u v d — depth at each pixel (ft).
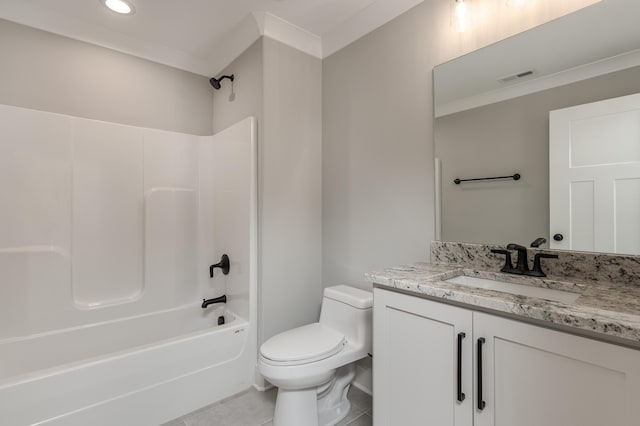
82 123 6.61
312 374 4.85
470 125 5.02
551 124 4.25
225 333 6.25
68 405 4.62
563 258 4.13
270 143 6.75
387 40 6.19
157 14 6.44
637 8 3.65
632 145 3.64
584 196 3.98
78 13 6.39
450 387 3.59
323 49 7.51
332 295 6.04
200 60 8.30
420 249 5.64
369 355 6.44
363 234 6.65
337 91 7.24
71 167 6.48
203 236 8.15
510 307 3.03
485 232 4.87
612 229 3.77
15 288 5.89
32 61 6.31
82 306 6.55
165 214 7.61
